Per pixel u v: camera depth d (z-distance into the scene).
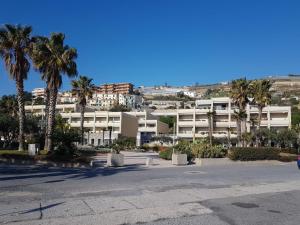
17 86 34.34
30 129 54.94
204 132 95.56
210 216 8.93
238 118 66.62
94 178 17.50
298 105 126.25
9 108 68.81
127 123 108.06
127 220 8.32
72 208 9.49
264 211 9.70
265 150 34.94
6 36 33.75
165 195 11.83
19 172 20.78
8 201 10.61
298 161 27.52
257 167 28.27
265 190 13.62
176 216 8.84
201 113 98.69
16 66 33.97
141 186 14.27
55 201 10.56
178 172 21.52
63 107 118.75
